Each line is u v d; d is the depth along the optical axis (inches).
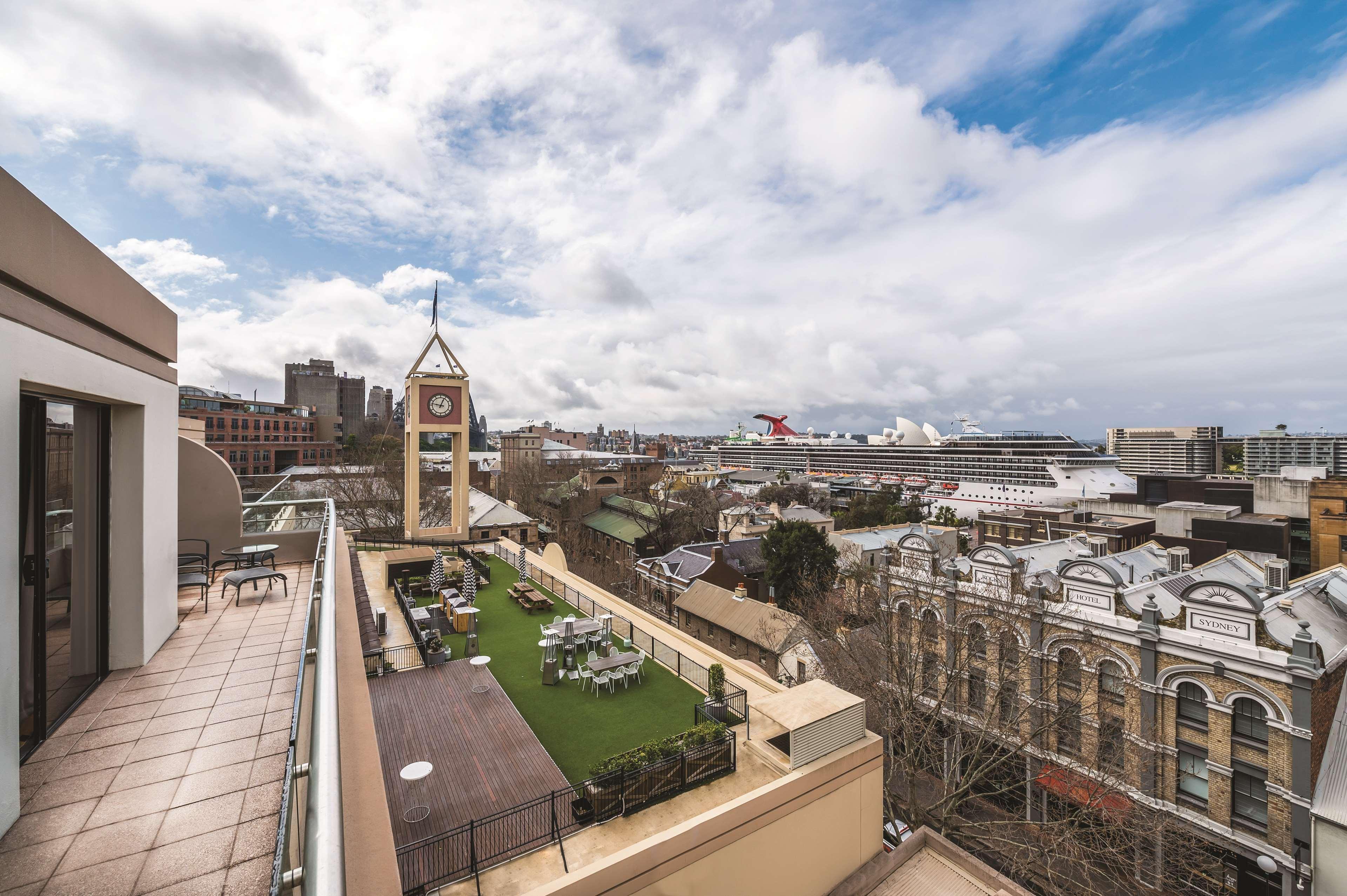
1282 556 1654.8
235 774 205.0
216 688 270.1
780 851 442.3
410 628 699.4
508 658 671.1
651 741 512.1
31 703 216.4
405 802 408.5
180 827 177.5
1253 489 2237.9
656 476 4220.0
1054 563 1258.0
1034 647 904.9
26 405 217.0
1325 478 1797.5
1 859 161.3
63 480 251.6
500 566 1088.8
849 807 501.4
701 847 389.4
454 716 521.0
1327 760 687.7
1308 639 657.6
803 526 1739.7
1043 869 741.3
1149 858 765.9
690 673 647.1
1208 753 741.3
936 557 1099.3
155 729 232.5
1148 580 987.3
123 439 287.4
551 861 365.4
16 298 177.3
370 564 1011.9
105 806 185.2
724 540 2364.7
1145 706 796.6
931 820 820.0
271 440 3870.6
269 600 417.1
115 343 257.4
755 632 1369.3
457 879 346.3
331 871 89.7
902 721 868.6
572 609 842.8
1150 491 2620.6
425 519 2092.8
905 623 1101.7
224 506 536.4
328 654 179.5
